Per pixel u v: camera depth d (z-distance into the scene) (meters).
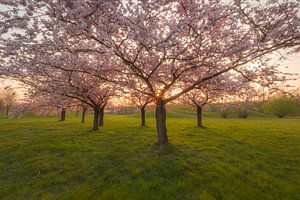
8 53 8.71
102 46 10.24
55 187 8.71
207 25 8.44
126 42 10.12
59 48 8.90
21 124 26.75
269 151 13.71
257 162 11.21
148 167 9.80
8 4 6.75
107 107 30.50
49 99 16.95
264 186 8.41
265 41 9.28
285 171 10.27
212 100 24.17
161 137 12.98
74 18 7.58
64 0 6.81
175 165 10.00
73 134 18.47
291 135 19.97
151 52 9.76
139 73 11.66
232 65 10.39
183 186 8.23
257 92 15.11
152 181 8.62
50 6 7.26
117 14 7.73
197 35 9.55
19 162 11.59
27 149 13.66
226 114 56.47
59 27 7.86
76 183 8.95
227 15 8.86
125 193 7.80
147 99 23.58
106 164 10.56
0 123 28.12
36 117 42.72
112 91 18.12
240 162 11.02
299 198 7.66
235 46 9.23
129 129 21.39
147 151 12.02
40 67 11.60
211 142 15.46
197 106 24.95
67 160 11.29
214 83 14.10
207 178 8.87
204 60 10.86
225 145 14.82
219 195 7.73
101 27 8.24
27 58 10.00
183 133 19.22
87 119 37.16
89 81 16.36
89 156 11.83
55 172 9.95
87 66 11.92
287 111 61.34
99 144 14.48
